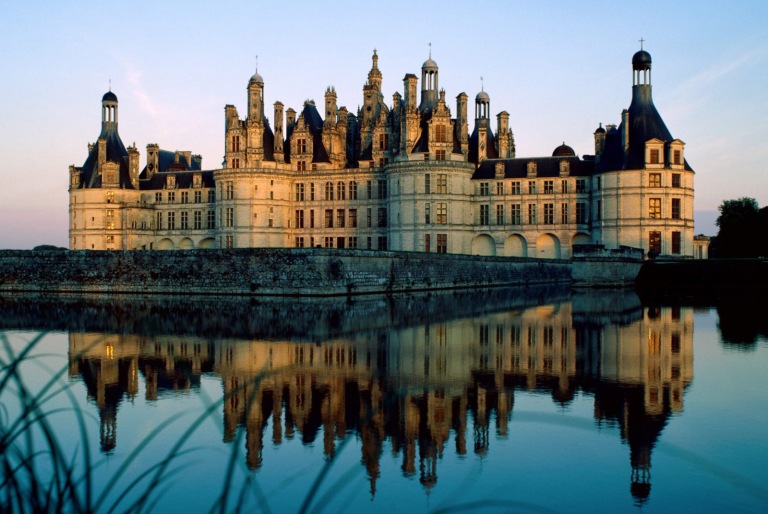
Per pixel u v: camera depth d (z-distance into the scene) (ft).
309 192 388.78
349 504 54.75
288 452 67.10
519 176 359.87
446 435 71.67
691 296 240.94
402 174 348.18
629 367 105.70
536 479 59.41
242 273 239.09
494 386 92.58
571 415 78.07
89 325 154.30
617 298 235.20
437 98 378.94
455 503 54.80
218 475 61.31
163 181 430.20
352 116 426.10
